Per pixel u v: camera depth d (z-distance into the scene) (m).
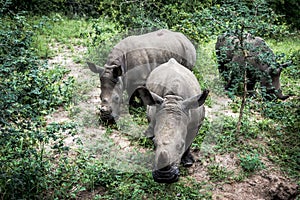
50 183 6.66
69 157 7.44
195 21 10.02
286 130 8.89
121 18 12.45
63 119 8.71
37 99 6.67
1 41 6.93
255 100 10.07
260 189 7.09
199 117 6.41
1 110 5.87
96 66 8.12
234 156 7.89
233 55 10.06
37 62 7.04
